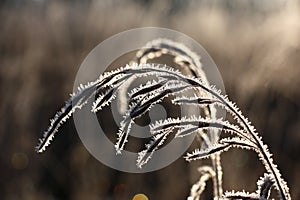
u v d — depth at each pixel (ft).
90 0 33.60
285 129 20.39
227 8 34.09
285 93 20.84
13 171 24.22
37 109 26.22
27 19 31.27
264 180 5.87
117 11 32.09
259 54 22.79
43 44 28.81
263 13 30.73
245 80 21.58
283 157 20.02
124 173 23.22
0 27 30.27
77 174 24.03
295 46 21.45
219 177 7.09
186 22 32.01
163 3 34.53
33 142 25.12
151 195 21.71
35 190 23.90
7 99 25.90
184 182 21.22
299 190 18.45
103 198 23.07
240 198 5.73
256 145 5.86
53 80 27.25
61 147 24.94
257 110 21.01
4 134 25.23
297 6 24.80
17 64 27.22
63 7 33.04
